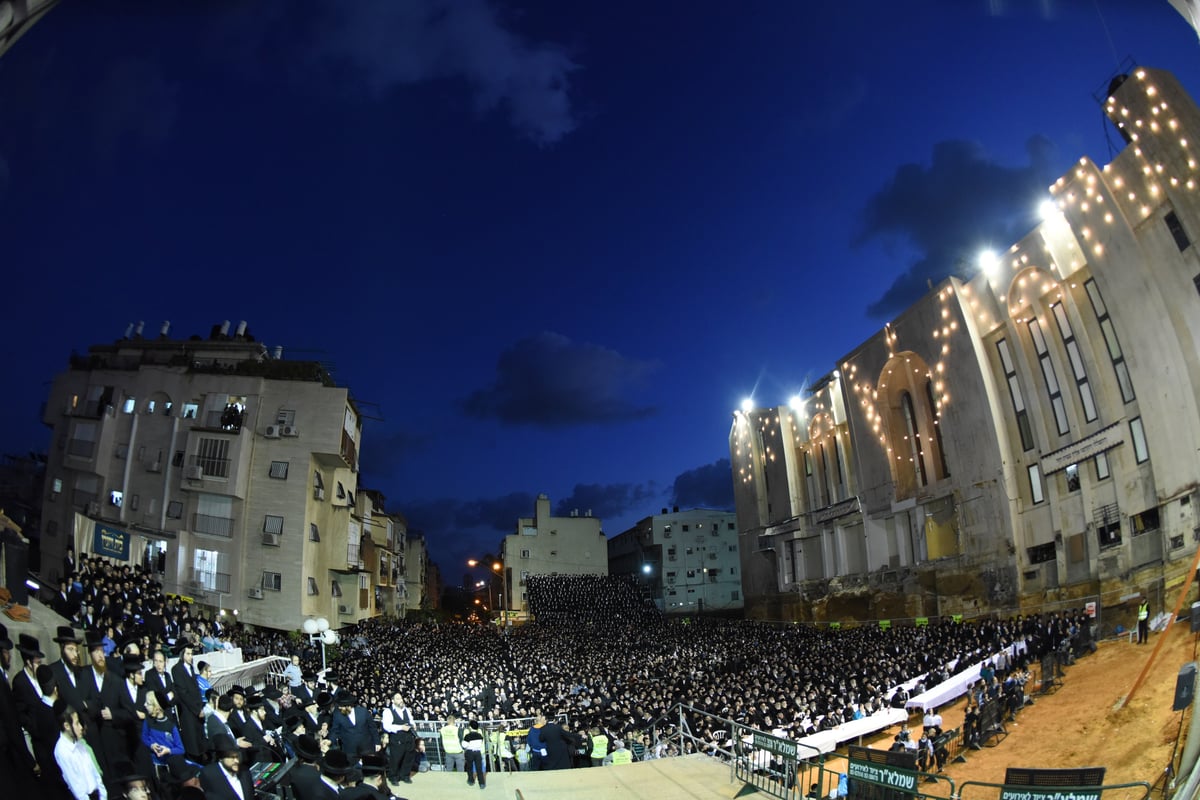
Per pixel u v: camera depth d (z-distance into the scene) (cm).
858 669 2411
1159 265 2317
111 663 1070
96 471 3962
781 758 1337
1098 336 2653
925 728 1680
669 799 1242
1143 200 2348
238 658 2325
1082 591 2658
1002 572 3036
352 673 2830
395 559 6362
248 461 3850
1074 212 2617
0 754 676
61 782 762
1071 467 2777
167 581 3722
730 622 5334
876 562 3997
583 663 3259
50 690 852
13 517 4322
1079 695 1823
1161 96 2227
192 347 4175
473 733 1356
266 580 3712
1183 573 2195
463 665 3169
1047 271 2833
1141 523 2478
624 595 7369
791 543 5019
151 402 4038
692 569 7675
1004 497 3025
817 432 4728
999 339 3131
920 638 2728
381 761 928
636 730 1870
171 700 1086
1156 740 1403
